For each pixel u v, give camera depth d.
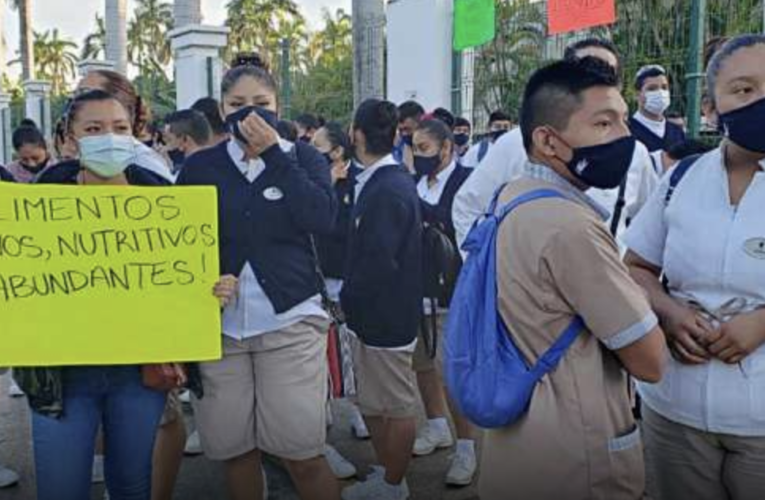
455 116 8.60
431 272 4.14
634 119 5.54
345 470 4.31
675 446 2.44
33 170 6.48
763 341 2.24
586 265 2.04
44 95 19.50
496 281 2.19
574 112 2.13
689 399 2.35
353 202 4.07
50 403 2.69
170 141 5.08
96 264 2.75
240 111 3.09
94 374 2.77
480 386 2.17
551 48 8.87
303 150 3.29
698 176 2.40
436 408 4.60
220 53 11.60
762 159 2.25
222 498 4.08
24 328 2.69
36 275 2.71
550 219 2.09
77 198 2.73
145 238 2.79
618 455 2.13
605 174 2.16
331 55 35.09
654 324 2.09
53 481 2.77
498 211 2.26
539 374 2.12
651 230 2.56
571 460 2.10
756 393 2.26
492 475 2.25
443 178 4.39
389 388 3.78
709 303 2.32
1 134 18.73
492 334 2.18
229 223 3.05
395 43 10.05
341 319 3.94
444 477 4.26
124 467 2.87
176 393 3.58
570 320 2.12
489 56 9.26
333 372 3.78
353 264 3.75
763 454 2.28
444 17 9.42
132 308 2.77
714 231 2.30
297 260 3.13
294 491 4.13
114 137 2.75
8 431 5.12
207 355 2.83
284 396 3.08
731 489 2.37
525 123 2.24
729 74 2.21
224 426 3.12
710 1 6.98
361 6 11.53
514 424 2.16
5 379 6.30
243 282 3.06
